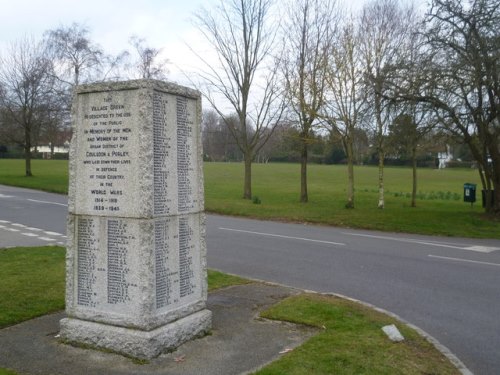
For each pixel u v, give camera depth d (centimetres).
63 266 1018
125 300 574
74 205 604
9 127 4209
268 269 1112
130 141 569
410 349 596
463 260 1266
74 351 571
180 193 617
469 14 1781
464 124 1995
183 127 623
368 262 1211
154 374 511
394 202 3023
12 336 616
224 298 817
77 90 600
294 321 689
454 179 5419
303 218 2144
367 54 2686
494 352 629
